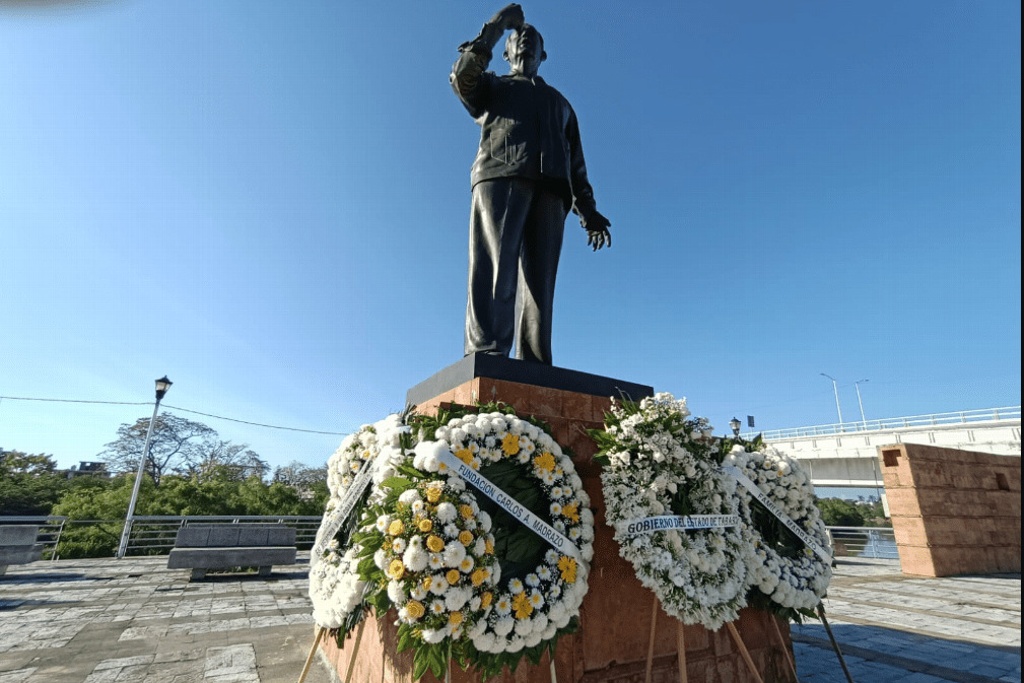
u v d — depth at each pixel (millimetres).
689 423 3398
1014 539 12102
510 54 5121
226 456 28297
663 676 3355
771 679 3850
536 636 2512
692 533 3150
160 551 13875
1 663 4301
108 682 3850
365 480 3164
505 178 4418
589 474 3547
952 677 4152
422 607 2275
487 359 3531
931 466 11375
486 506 2695
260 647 4820
